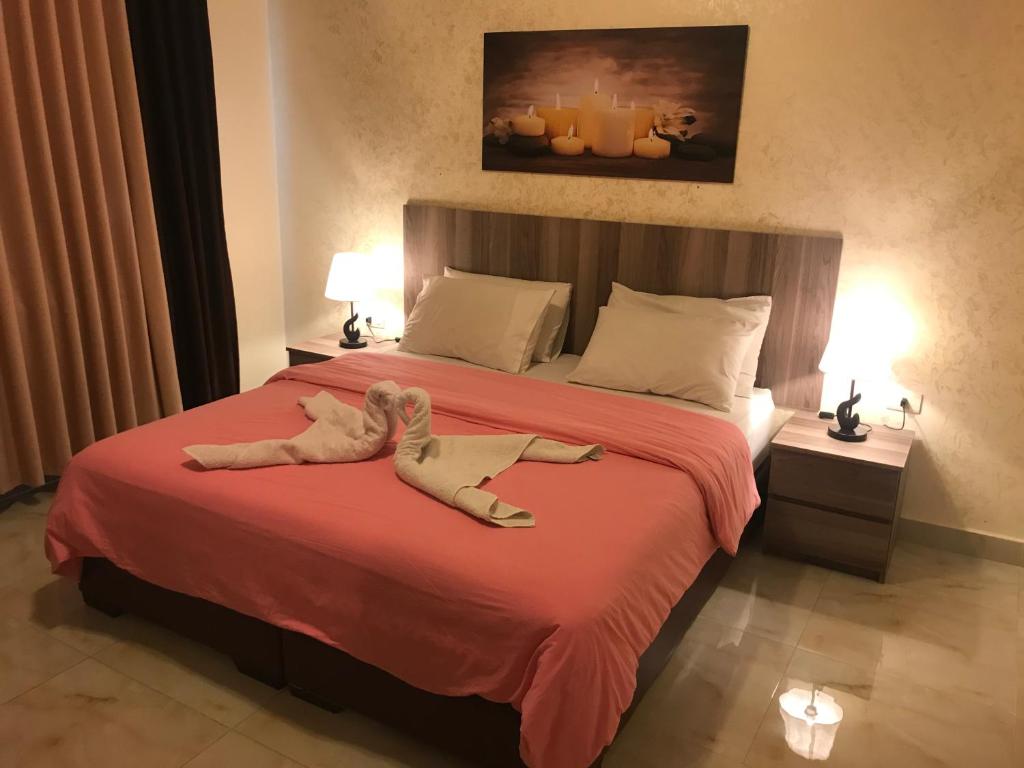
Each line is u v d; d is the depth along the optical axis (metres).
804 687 2.42
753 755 2.14
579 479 2.45
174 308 3.91
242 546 2.22
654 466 2.58
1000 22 2.79
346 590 2.06
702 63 3.29
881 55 2.99
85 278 3.43
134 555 2.44
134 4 3.44
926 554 3.23
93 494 2.49
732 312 3.34
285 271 4.58
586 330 3.79
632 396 3.22
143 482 2.40
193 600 2.40
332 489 2.31
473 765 2.09
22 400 3.27
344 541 2.07
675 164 3.46
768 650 2.59
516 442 2.60
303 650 2.22
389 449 2.63
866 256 3.18
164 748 2.13
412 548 2.00
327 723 2.23
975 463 3.16
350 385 3.22
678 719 2.27
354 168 4.22
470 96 3.83
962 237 3.00
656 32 3.34
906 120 3.00
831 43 3.06
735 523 2.62
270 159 4.39
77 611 2.71
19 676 2.38
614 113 3.52
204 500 2.29
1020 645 2.65
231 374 4.18
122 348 3.62
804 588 2.95
